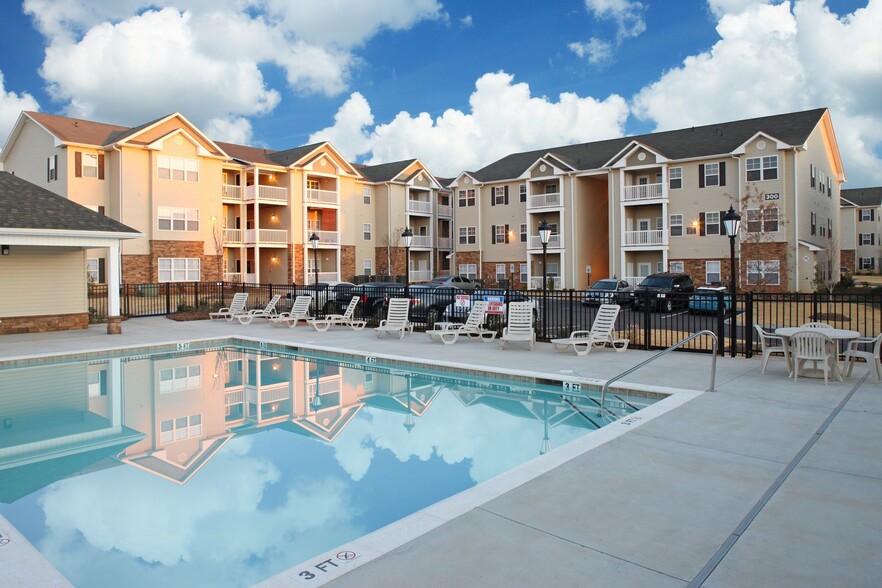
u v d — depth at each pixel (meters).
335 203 43.34
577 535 4.34
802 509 4.75
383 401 10.41
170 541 5.07
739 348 13.12
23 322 18.81
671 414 7.70
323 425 8.84
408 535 4.36
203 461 7.23
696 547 4.14
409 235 21.94
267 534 5.20
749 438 6.65
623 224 37.34
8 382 12.33
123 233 18.73
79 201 32.03
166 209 34.12
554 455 6.14
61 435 8.52
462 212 46.88
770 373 10.46
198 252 35.56
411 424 8.80
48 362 14.44
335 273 43.28
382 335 17.52
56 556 4.80
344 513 5.62
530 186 41.84
